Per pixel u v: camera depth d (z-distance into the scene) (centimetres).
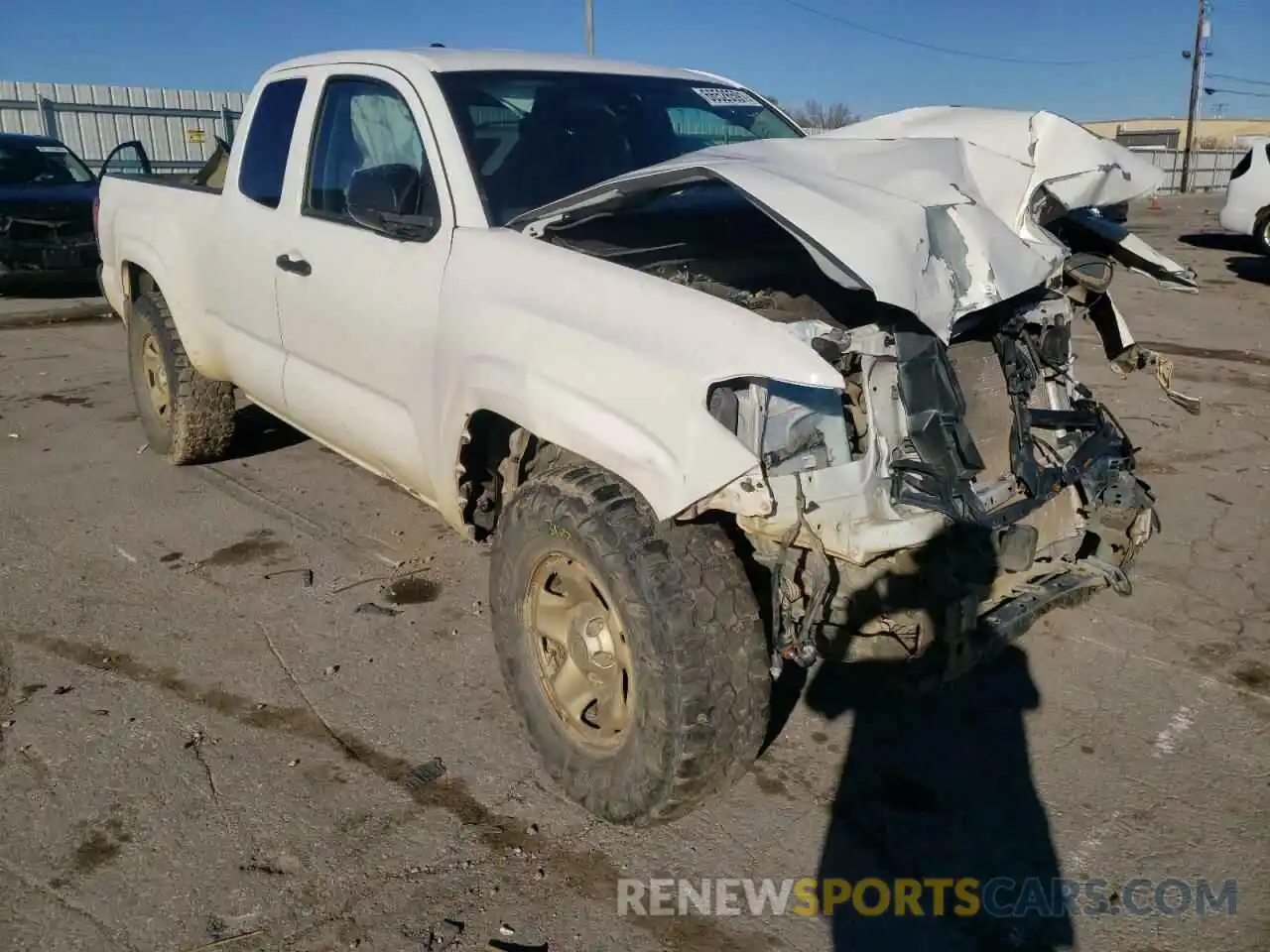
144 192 561
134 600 427
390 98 387
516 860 282
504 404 301
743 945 255
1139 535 336
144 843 286
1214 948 254
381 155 390
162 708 351
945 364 278
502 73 394
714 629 261
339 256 388
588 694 295
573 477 284
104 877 274
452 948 252
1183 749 330
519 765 324
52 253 1159
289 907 264
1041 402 342
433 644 395
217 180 577
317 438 454
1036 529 302
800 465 259
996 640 285
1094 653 387
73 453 614
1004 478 313
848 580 277
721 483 239
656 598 260
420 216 360
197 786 311
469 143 358
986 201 319
